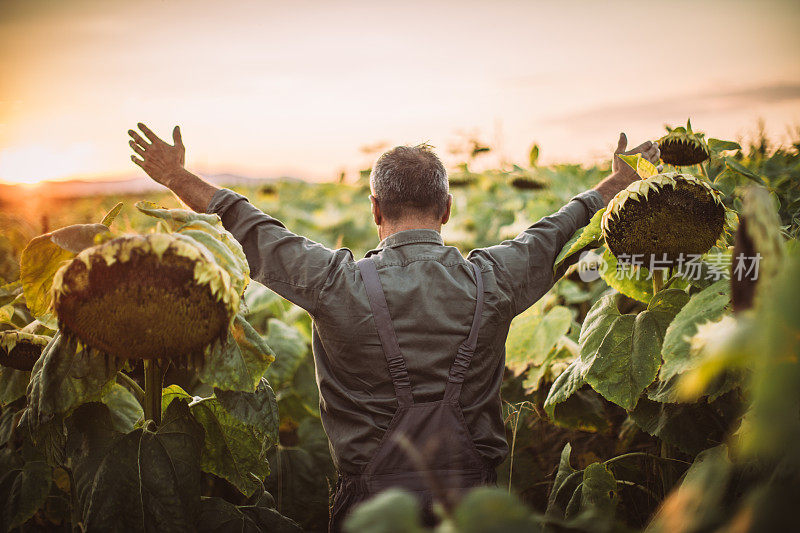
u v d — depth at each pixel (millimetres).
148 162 1984
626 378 1712
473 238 5027
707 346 895
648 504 2090
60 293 1283
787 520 819
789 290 772
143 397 1773
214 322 1338
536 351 2514
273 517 1931
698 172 2154
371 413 1698
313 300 1746
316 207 9109
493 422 1802
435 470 1647
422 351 1690
